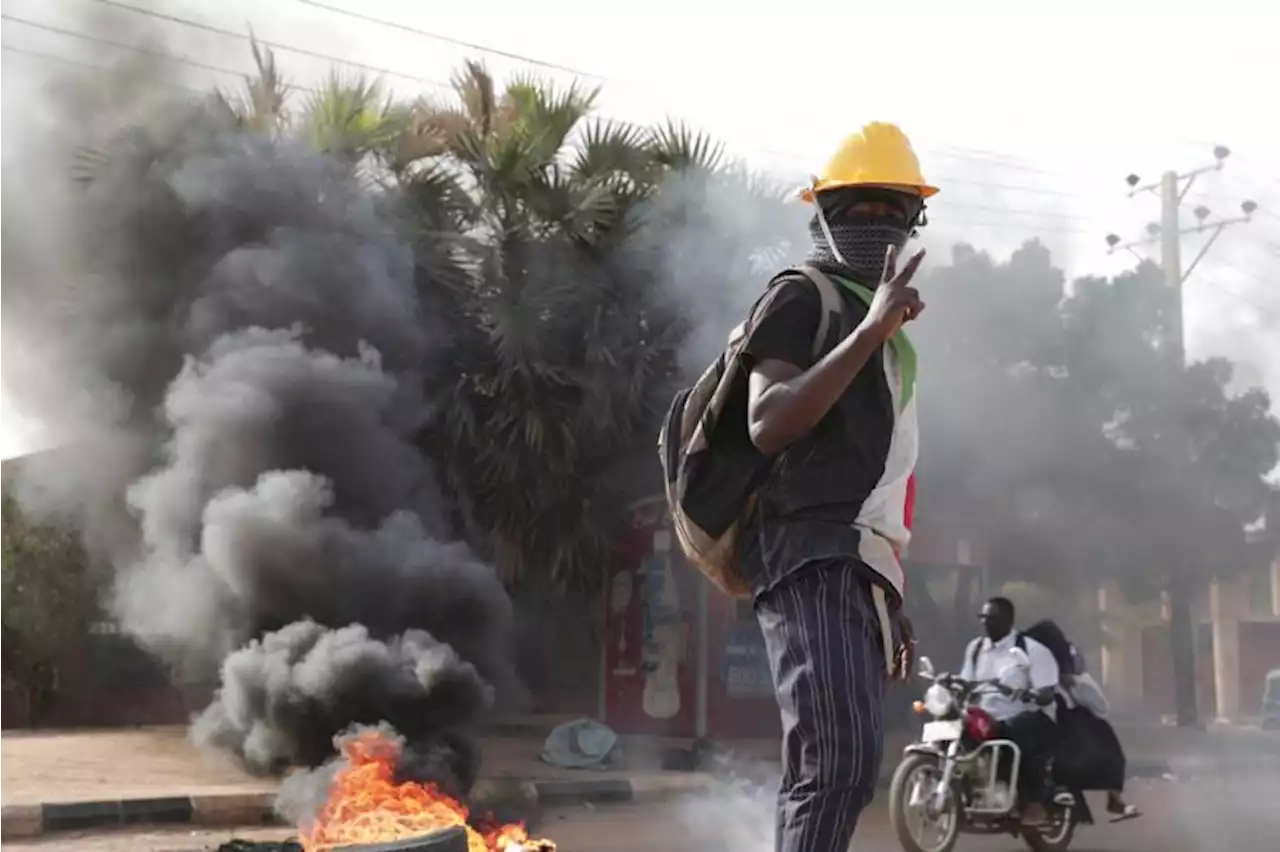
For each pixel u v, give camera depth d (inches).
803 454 98.1
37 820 352.8
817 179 106.0
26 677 617.3
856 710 93.1
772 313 97.1
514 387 574.9
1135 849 365.4
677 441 106.0
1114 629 1266.0
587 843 350.0
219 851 205.3
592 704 665.0
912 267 90.8
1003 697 335.9
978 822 331.0
